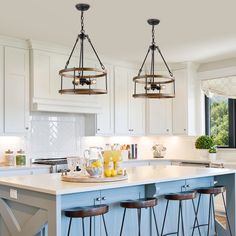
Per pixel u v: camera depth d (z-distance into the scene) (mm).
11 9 4059
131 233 3674
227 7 4027
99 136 6480
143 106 7043
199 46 5684
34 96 5375
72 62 5887
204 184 4477
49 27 4734
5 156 5273
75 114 6391
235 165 5770
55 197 2820
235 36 5141
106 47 5762
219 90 6711
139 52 6094
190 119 6809
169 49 5863
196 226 4312
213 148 6512
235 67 6477
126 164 6289
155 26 4680
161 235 3840
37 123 5828
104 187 3041
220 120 6891
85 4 3893
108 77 6469
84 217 3051
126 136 7043
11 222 3393
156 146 7188
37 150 5805
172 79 3996
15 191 3285
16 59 5281
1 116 5109
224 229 4535
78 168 3734
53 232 2824
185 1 3852
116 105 6574
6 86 5168
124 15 4270
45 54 5531
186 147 7078
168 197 3727
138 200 3445
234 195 4438
